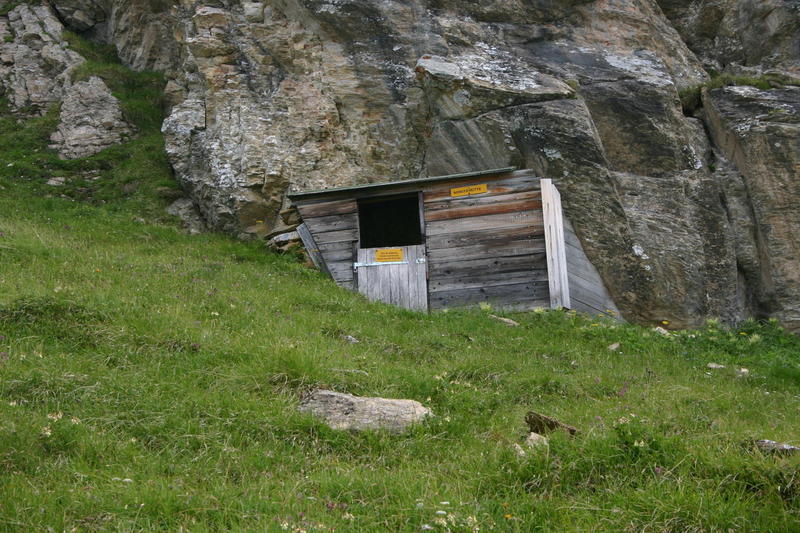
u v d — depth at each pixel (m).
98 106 20.86
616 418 6.85
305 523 4.79
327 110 17.62
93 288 10.28
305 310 11.40
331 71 17.94
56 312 8.65
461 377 8.46
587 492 5.22
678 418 6.89
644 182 15.19
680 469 5.25
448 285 14.17
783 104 15.69
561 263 13.91
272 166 16.94
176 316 9.38
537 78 16.08
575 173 14.84
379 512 5.03
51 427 6.00
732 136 15.67
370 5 17.67
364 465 5.98
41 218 15.87
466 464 5.91
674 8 19.86
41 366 7.23
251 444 6.22
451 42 17.27
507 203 14.27
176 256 14.63
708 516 4.71
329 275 14.71
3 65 22.80
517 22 17.80
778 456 5.39
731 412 7.59
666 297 14.44
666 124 15.67
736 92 16.19
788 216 14.88
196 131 18.42
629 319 14.50
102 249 14.02
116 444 5.96
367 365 8.28
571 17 17.92
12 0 25.22
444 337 10.77
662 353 10.93
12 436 5.70
